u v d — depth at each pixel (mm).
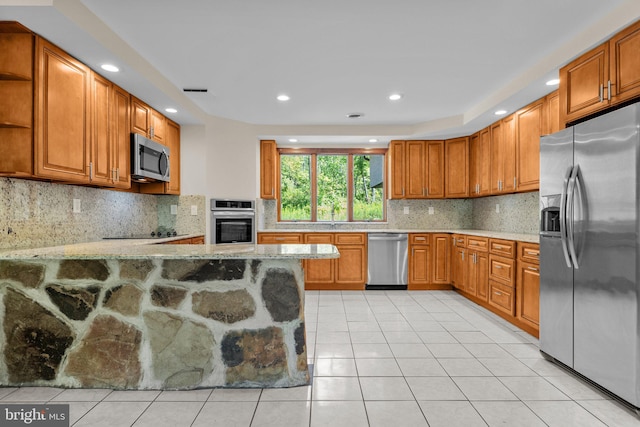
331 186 5594
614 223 1916
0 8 1843
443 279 4836
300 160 5598
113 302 2062
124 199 3666
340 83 3311
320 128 4809
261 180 5066
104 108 2775
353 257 4883
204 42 2531
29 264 2061
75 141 2445
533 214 3904
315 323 3359
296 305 2088
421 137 4938
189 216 4277
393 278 4875
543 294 2521
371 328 3209
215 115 4359
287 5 2084
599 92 2270
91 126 2611
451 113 4281
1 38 2078
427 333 3076
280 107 4039
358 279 4879
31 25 2020
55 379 2076
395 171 5090
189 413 1816
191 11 2141
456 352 2645
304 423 1735
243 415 1801
